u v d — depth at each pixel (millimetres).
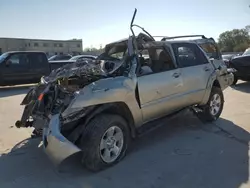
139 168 3764
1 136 5199
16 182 3471
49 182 3459
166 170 3686
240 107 7145
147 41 4645
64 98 3797
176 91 4809
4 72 11422
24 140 4965
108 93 3686
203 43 6137
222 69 6051
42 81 4836
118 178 3510
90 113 3633
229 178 3422
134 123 4160
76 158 4070
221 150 4320
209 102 5656
